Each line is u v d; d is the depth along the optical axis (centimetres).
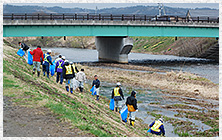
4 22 4112
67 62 1631
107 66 4916
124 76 3594
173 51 8894
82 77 1847
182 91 2702
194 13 9069
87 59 6731
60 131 879
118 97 1612
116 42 5859
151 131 1307
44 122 929
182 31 5331
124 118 1459
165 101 2262
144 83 3114
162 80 3294
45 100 1157
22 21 4228
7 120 894
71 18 4753
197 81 3188
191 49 8094
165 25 5172
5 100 1073
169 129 1533
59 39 14188
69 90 1734
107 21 4859
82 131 920
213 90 2720
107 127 1136
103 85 2969
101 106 1641
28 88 1288
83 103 1500
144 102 2212
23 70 1769
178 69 4597
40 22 4362
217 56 6700
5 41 3762
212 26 5444
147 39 11775
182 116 1808
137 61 6216
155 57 7700
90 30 4806
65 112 1066
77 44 12988
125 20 5134
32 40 14062
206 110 1992
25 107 1034
